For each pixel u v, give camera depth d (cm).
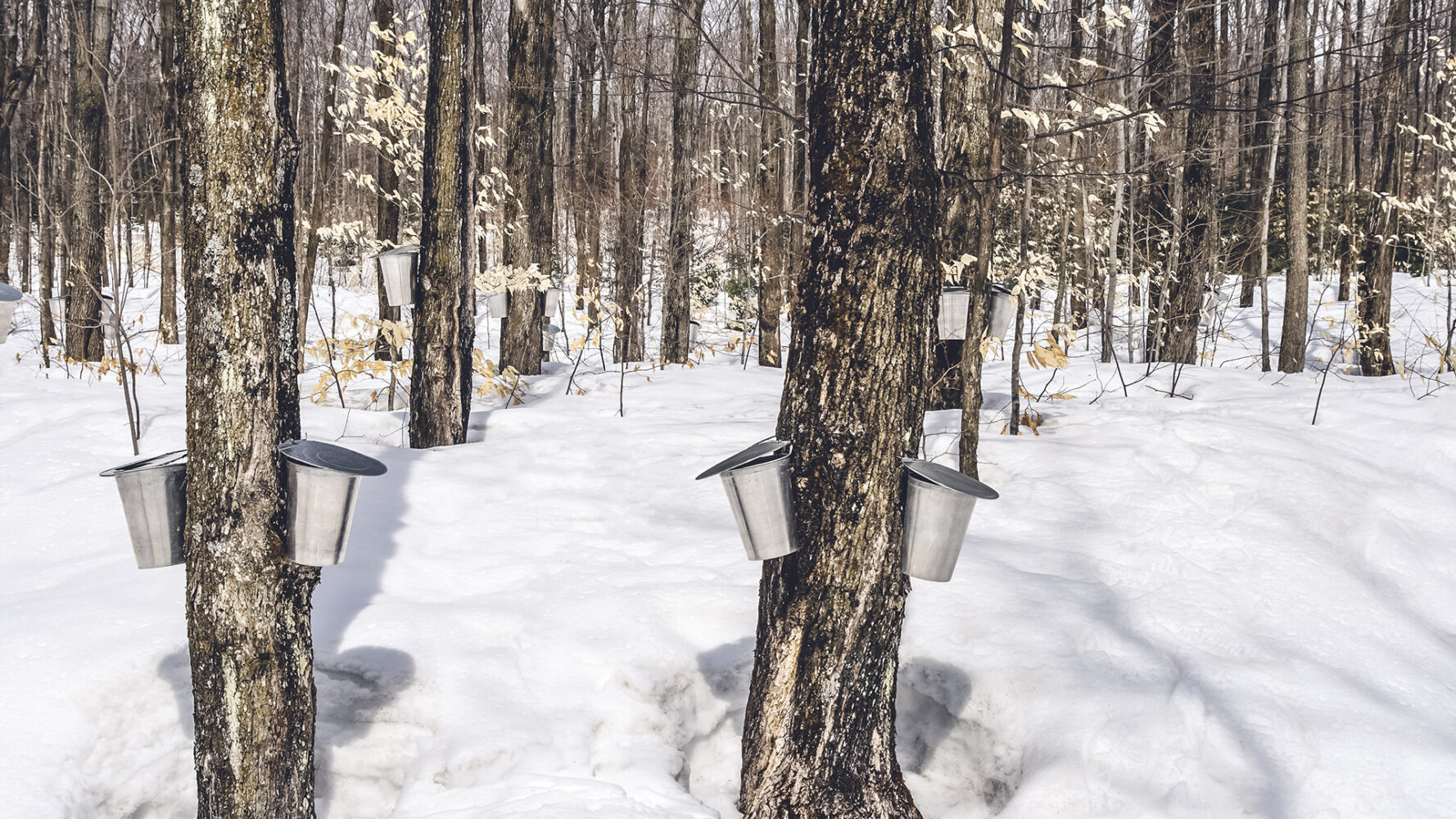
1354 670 373
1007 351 1223
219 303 263
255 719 273
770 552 294
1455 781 303
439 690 354
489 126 803
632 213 1345
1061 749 328
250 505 268
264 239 266
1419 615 426
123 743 321
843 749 303
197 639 272
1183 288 1066
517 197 1056
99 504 506
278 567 273
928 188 295
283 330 273
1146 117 555
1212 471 535
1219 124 1024
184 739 330
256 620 271
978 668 366
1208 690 352
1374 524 487
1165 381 793
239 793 274
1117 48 835
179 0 262
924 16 294
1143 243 1220
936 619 393
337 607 399
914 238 291
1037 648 372
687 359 1354
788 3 1577
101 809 305
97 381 864
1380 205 974
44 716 315
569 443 650
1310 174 1722
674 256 1345
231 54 259
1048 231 1433
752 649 379
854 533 294
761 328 1303
